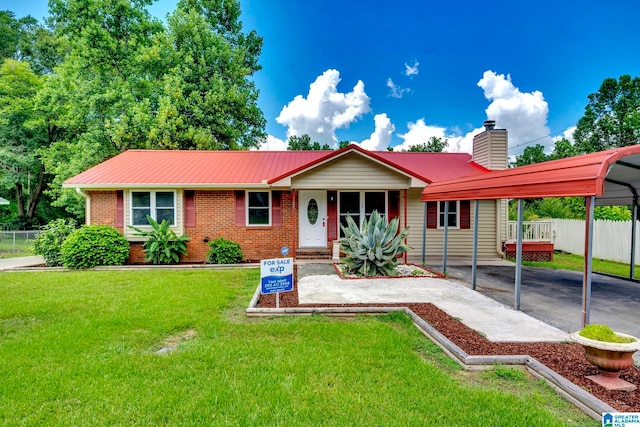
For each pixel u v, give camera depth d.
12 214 29.97
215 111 22.12
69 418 3.11
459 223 13.37
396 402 3.38
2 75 23.34
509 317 5.91
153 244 11.35
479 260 12.62
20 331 5.27
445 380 3.79
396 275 9.51
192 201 12.48
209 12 25.78
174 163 14.11
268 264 6.28
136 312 6.14
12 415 3.16
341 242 9.90
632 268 9.47
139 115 19.56
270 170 13.53
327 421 3.08
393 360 4.28
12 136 23.88
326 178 11.50
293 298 7.13
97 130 19.97
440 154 16.44
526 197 6.14
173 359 4.27
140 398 3.41
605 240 13.29
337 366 4.11
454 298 7.15
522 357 4.20
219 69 22.94
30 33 27.25
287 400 3.40
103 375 3.87
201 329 5.38
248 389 3.58
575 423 3.09
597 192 4.77
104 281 8.79
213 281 8.79
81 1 21.14
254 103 24.89
